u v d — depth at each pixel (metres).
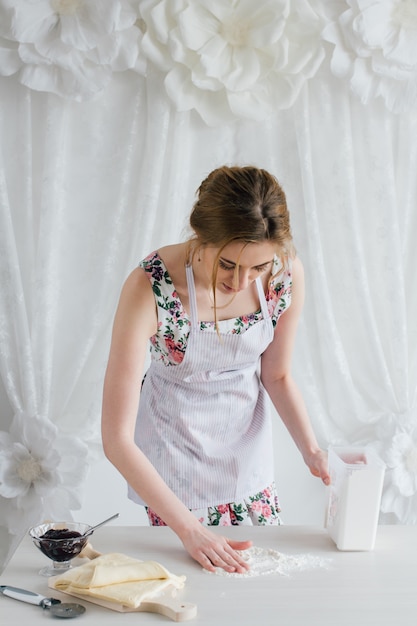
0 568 3.10
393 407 3.25
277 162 3.18
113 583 1.65
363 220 3.26
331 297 3.25
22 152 2.99
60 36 2.83
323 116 3.14
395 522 3.29
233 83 2.95
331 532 1.99
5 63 2.86
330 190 3.18
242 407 2.29
